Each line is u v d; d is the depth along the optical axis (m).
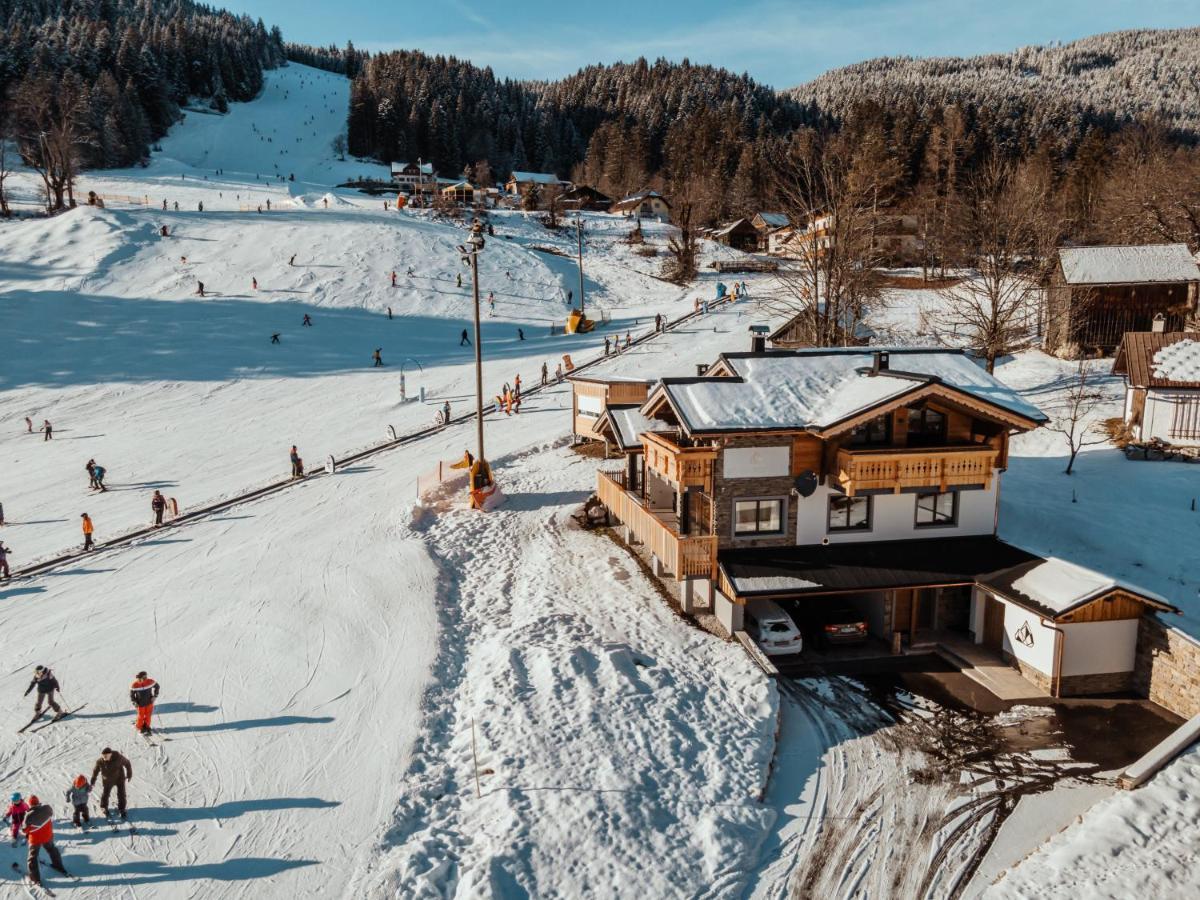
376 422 51.88
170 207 111.56
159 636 25.61
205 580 29.88
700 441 24.95
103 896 14.98
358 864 15.63
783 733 20.34
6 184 121.06
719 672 22.41
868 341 51.84
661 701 20.78
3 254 81.06
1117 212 73.88
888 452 23.88
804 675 23.33
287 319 74.12
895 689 22.48
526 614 26.09
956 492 25.95
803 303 51.16
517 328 78.88
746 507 25.36
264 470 43.62
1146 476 33.78
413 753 19.19
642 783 17.72
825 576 23.94
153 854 16.03
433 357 68.19
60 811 17.42
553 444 45.91
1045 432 40.56
